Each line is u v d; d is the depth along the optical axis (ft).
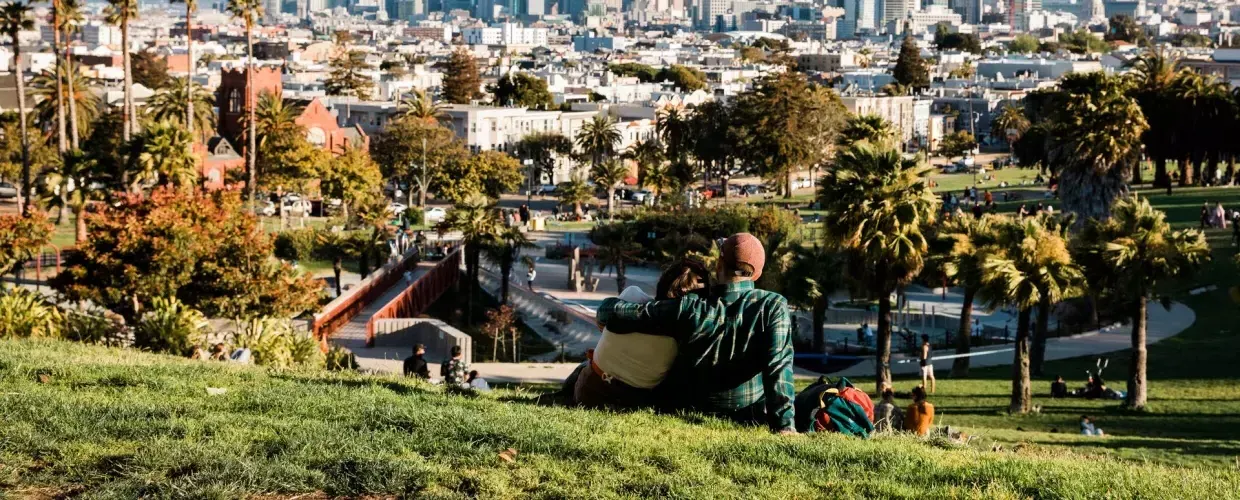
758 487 36.27
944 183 513.04
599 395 46.65
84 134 395.14
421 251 276.62
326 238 255.70
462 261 275.80
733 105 536.01
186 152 253.65
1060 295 134.82
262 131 366.22
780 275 180.55
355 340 181.88
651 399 45.98
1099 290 141.28
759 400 45.09
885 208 141.49
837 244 146.20
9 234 184.44
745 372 44.57
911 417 66.49
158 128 250.78
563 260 308.81
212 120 462.19
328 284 253.44
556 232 366.63
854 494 36.04
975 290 142.41
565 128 621.72
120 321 134.31
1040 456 47.55
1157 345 183.52
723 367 44.60
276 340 103.91
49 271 244.22
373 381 57.67
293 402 47.03
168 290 146.10
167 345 96.89
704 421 44.47
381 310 192.65
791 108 497.46
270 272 155.43
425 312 235.40
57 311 103.35
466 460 37.81
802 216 385.29
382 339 179.83
